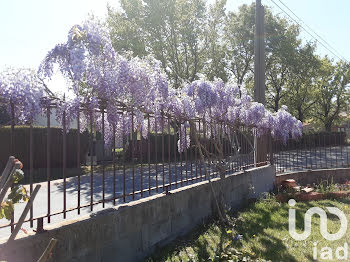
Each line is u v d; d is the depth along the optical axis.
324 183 10.37
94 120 4.52
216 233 5.32
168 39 23.48
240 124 8.05
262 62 10.34
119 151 14.62
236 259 4.08
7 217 2.26
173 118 5.42
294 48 30.33
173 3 21.70
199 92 5.88
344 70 38.44
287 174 10.35
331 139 12.45
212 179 6.62
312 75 32.00
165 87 4.67
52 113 3.61
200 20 24.58
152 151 15.22
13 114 3.01
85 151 13.85
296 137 10.71
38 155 12.12
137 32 21.23
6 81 2.91
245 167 8.37
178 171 10.56
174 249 4.56
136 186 8.02
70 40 3.50
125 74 4.04
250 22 29.12
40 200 6.57
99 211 3.76
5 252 2.25
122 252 3.91
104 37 3.83
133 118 4.64
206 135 6.86
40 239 2.91
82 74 3.52
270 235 5.36
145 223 4.35
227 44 28.97
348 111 42.59
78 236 3.32
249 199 7.90
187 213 5.42
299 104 36.19
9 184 2.16
